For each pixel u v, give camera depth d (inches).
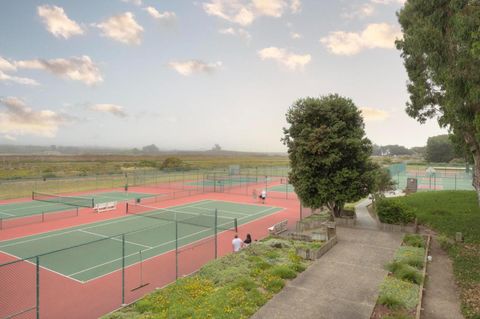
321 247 784.9
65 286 663.1
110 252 887.1
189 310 498.6
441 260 750.5
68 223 1270.9
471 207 1171.9
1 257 863.7
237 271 663.1
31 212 1520.7
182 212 1493.6
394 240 910.4
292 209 1574.8
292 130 1098.1
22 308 568.7
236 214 1448.1
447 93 722.2
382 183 1373.0
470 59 608.7
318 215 1332.4
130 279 697.0
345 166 1045.2
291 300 542.3
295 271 671.8
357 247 844.0
